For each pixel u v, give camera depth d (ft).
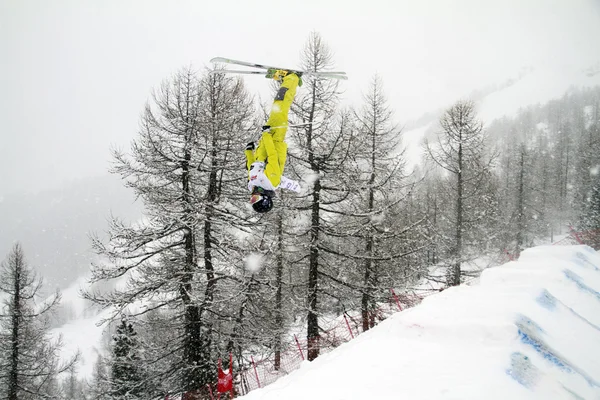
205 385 39.91
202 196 43.14
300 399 11.74
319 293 46.39
